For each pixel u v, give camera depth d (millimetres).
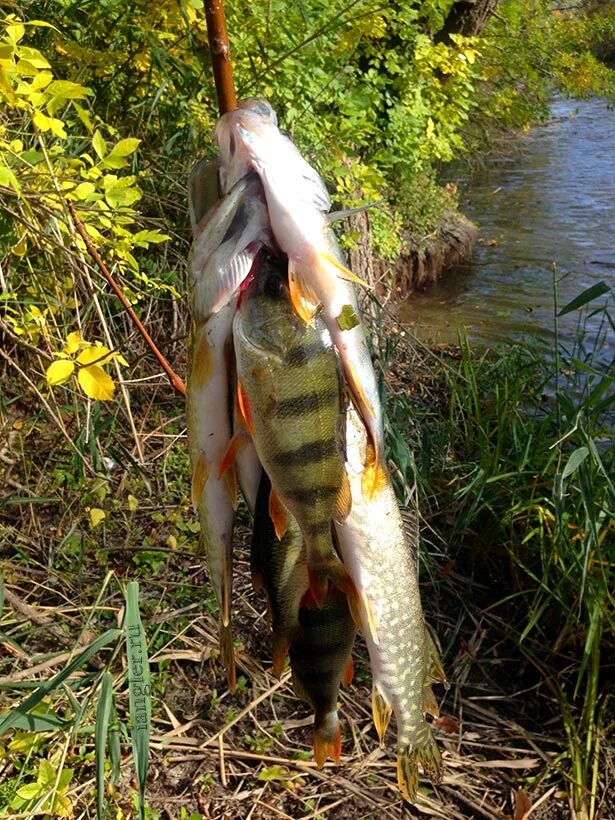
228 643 663
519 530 1706
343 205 2123
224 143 556
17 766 1111
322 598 614
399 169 3945
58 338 1430
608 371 1884
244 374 569
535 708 1437
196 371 585
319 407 585
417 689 755
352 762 1275
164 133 2146
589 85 5418
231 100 673
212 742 1268
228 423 604
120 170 1884
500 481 1760
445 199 4598
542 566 1562
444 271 4316
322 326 580
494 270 4344
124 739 1228
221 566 646
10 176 1027
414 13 3115
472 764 1312
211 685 1360
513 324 3533
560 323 3529
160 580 1525
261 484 656
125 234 1215
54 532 1581
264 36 2121
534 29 5359
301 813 1187
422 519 1706
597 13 5773
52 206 1179
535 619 1459
